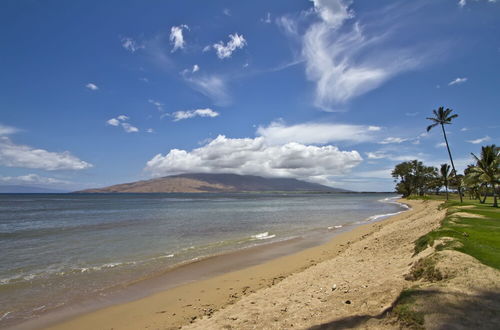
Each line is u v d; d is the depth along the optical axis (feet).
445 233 42.52
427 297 21.91
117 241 76.64
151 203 333.01
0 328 28.96
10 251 64.23
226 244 72.02
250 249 65.92
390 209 212.02
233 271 48.47
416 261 34.01
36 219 142.82
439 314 19.56
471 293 22.06
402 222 93.30
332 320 22.90
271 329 23.72
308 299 29.94
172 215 163.63
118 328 28.58
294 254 60.59
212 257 58.29
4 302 35.35
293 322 24.36
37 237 83.76
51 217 153.58
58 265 52.11
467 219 64.08
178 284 41.91
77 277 45.14
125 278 44.70
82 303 35.06
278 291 35.01
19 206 270.05
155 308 33.24
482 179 143.33
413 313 20.24
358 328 20.66
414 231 61.62
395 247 48.98
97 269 49.49
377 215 157.89
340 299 27.66
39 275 45.98
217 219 138.92
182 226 110.22
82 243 73.77
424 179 364.58
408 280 29.01
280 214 170.30
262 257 58.39
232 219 138.92
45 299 36.27
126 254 60.95
